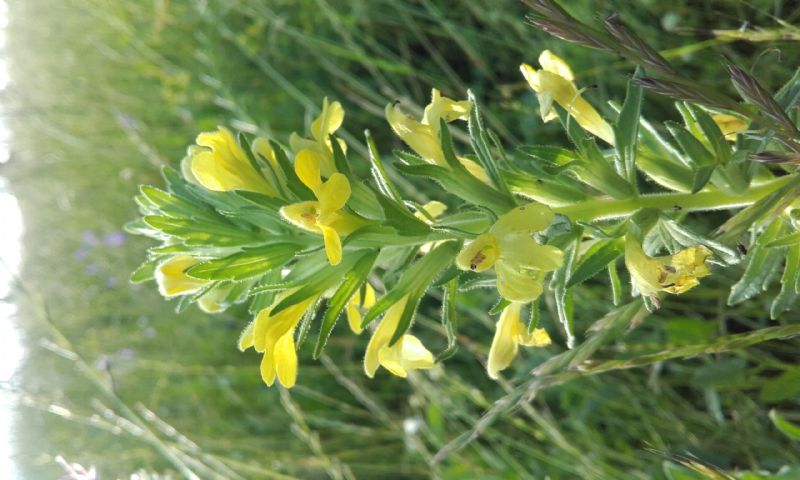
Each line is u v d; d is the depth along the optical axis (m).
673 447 0.40
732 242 0.27
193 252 0.28
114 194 0.85
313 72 0.64
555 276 0.28
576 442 0.44
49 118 0.86
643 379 0.42
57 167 0.92
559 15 0.25
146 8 0.75
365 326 0.27
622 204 0.28
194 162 0.27
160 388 0.68
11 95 0.93
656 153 0.29
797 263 0.28
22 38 0.98
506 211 0.27
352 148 0.61
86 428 0.73
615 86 0.46
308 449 0.58
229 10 0.69
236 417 0.66
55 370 0.81
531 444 0.47
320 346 0.27
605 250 0.28
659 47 0.43
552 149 0.28
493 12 0.51
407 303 0.27
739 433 0.38
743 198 0.28
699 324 0.38
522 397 0.29
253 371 0.66
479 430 0.30
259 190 0.27
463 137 0.44
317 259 0.27
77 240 0.91
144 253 0.83
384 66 0.53
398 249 0.28
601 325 0.29
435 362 0.28
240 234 0.28
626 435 0.43
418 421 0.48
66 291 0.88
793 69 0.38
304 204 0.26
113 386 0.47
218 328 0.72
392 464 0.54
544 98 0.28
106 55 0.85
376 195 0.27
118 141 0.77
